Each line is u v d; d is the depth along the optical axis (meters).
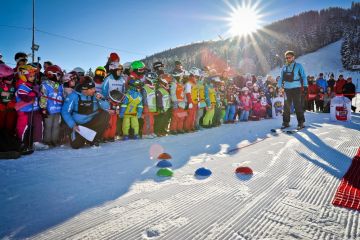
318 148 5.09
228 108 10.19
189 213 2.34
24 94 4.76
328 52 110.88
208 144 5.77
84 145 5.65
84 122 5.48
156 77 7.38
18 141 4.60
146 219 2.23
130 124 6.57
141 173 3.56
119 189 2.94
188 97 7.53
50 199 2.65
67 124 5.30
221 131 7.90
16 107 4.69
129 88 6.44
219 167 3.85
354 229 2.06
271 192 2.85
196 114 8.32
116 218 2.24
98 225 2.12
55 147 5.43
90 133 5.27
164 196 2.73
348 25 121.75
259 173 3.55
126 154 4.76
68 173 3.54
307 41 119.56
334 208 2.44
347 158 4.32
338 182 3.17
